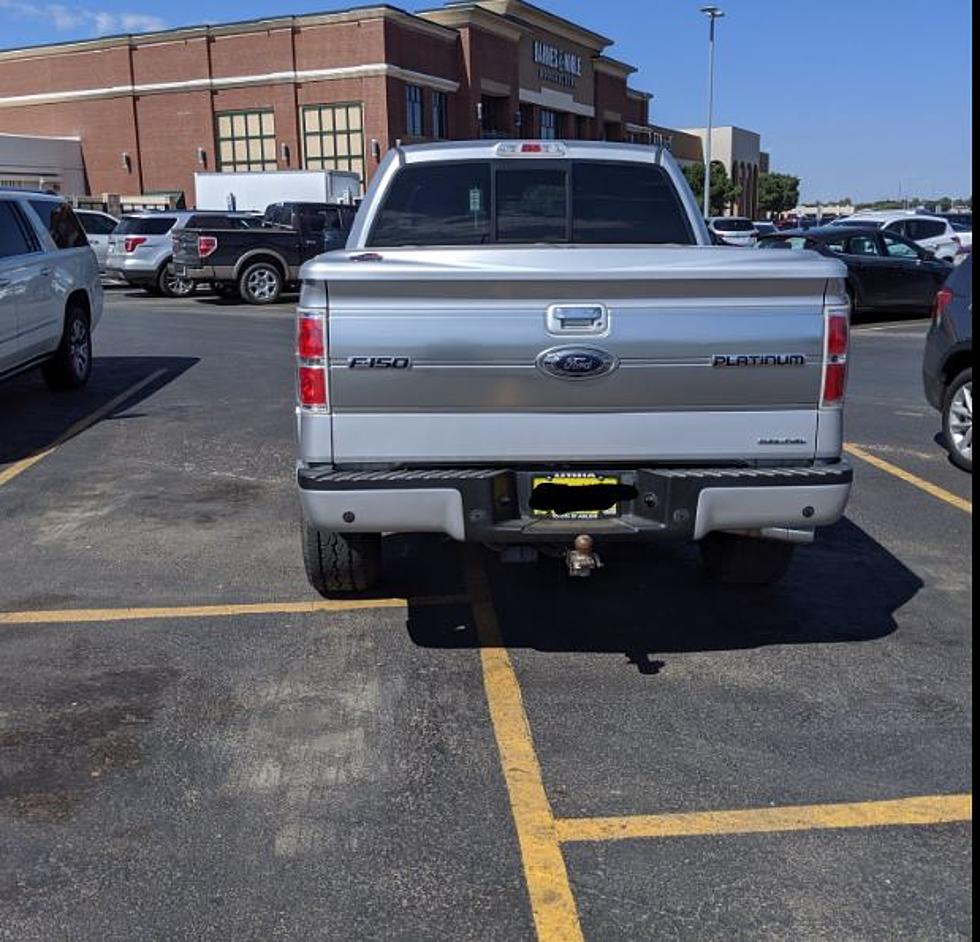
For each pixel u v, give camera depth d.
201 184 31.98
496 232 5.52
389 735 3.90
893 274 17.11
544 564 5.75
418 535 6.25
